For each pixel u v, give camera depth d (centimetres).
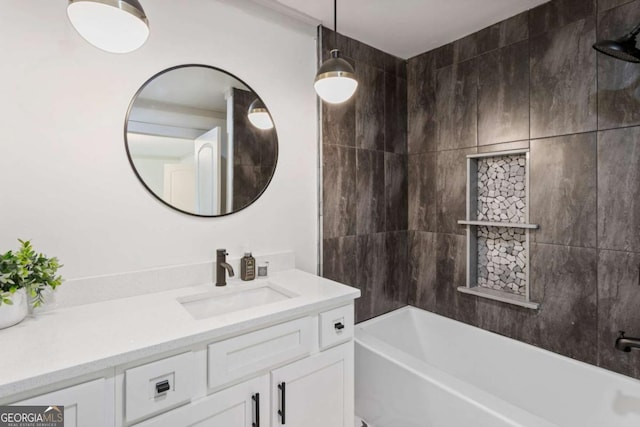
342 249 222
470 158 223
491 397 144
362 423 198
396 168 255
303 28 202
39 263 112
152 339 100
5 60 118
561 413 178
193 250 162
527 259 197
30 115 122
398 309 257
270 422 126
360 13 196
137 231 146
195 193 162
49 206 127
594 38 168
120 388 94
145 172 147
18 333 104
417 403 164
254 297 164
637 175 157
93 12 95
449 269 238
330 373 145
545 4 186
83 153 133
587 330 175
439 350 238
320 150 210
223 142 171
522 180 205
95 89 135
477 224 217
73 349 93
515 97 199
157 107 150
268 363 124
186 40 158
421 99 252
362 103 231
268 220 189
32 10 122
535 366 190
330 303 142
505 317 209
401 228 260
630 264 160
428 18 201
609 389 163
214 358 110
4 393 76
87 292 133
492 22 207
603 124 166
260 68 184
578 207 176
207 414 109
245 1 177
